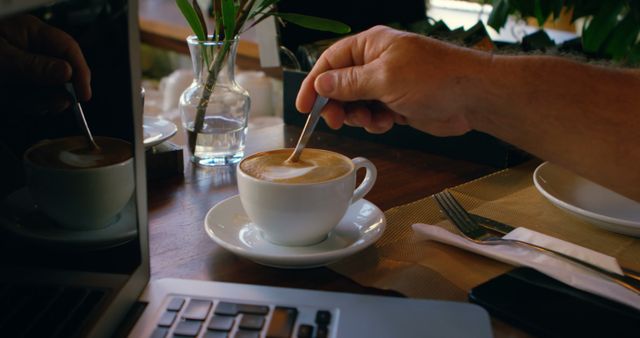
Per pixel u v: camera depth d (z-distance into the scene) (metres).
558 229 0.69
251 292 0.49
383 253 0.62
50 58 0.36
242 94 0.92
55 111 0.37
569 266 0.56
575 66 0.67
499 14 1.32
